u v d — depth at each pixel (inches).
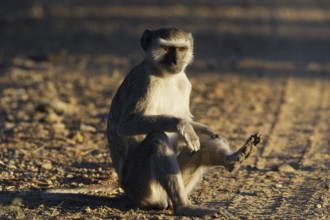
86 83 829.8
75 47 1129.4
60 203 393.7
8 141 549.0
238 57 1094.4
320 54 1142.3
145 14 1569.9
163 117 365.7
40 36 1232.8
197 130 391.5
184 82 398.6
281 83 884.0
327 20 1556.3
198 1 1829.5
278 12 1669.5
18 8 1574.8
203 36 1305.4
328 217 378.9
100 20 1456.7
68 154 516.7
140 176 373.1
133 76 387.5
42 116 644.7
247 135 598.2
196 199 413.1
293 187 443.5
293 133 616.1
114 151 400.2
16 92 754.8
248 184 449.1
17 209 375.9
